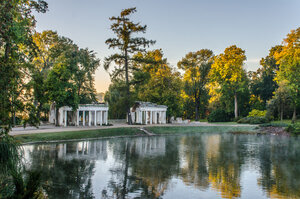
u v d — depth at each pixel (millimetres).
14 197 8273
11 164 10547
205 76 77688
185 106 85875
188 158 25875
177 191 15805
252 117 68125
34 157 24359
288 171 20828
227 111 78188
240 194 15328
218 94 88625
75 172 19688
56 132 38500
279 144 36469
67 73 46594
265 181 18031
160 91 72188
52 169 20266
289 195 15203
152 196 14914
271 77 80938
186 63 78125
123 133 45719
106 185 16766
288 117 69000
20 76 13234
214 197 14812
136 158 25578
